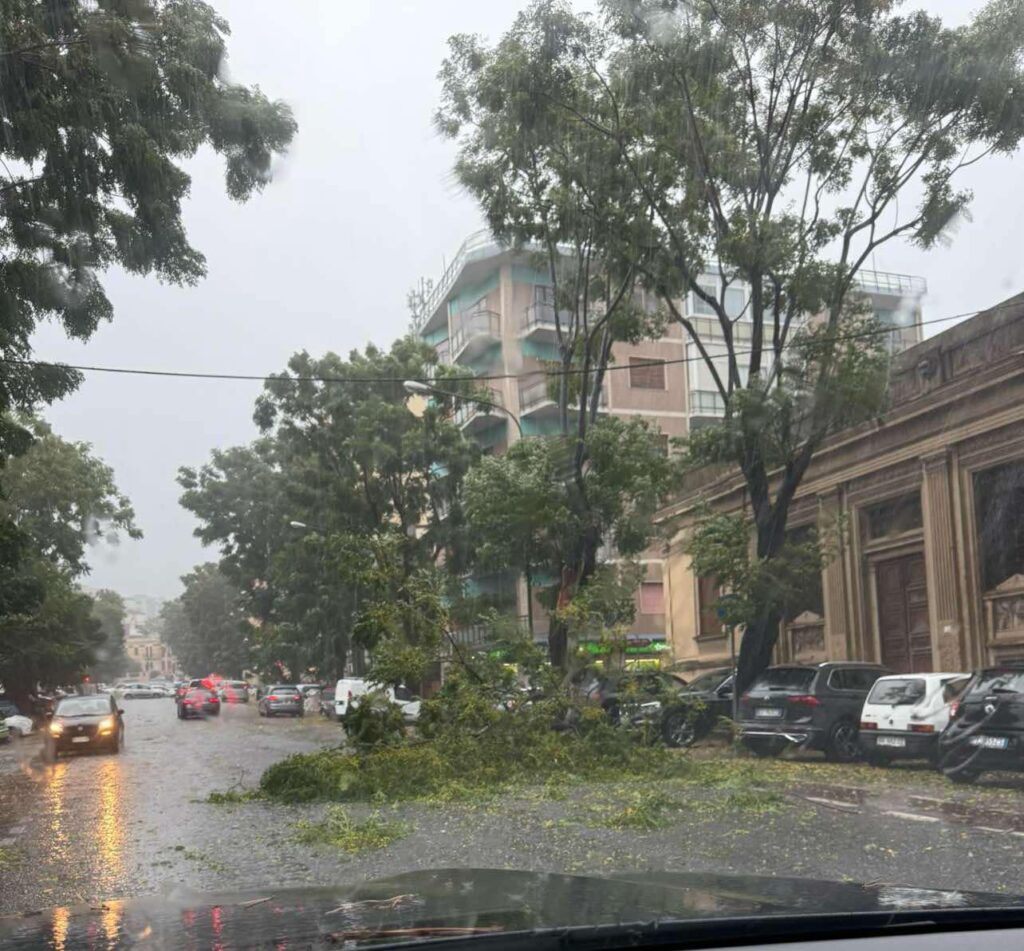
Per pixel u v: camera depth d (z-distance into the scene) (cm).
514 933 262
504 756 1656
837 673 1947
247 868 970
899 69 2014
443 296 4619
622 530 2602
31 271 1734
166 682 15050
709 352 4788
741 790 1390
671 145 2230
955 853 956
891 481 2516
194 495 5931
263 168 1853
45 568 4950
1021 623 2138
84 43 1584
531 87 2217
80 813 1472
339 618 4869
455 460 3916
